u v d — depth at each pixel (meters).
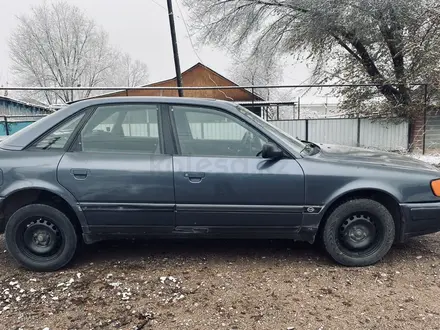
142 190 2.94
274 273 2.97
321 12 11.01
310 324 2.26
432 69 10.35
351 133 11.22
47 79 33.62
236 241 3.71
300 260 3.23
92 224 3.01
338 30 11.55
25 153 2.99
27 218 3.02
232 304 2.50
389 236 3.06
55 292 2.70
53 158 2.96
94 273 3.00
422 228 3.07
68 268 3.11
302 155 3.06
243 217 2.99
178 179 2.93
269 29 13.53
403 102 11.18
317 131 11.13
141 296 2.62
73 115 3.08
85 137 3.05
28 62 32.62
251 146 3.09
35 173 2.92
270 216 2.99
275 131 3.30
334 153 3.35
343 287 2.73
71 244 3.06
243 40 14.12
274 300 2.55
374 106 11.57
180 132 3.08
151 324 2.28
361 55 12.09
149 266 3.12
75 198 2.94
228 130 3.12
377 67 11.92
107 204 2.95
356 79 12.35
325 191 2.96
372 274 2.95
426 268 3.05
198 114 3.13
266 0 13.22
